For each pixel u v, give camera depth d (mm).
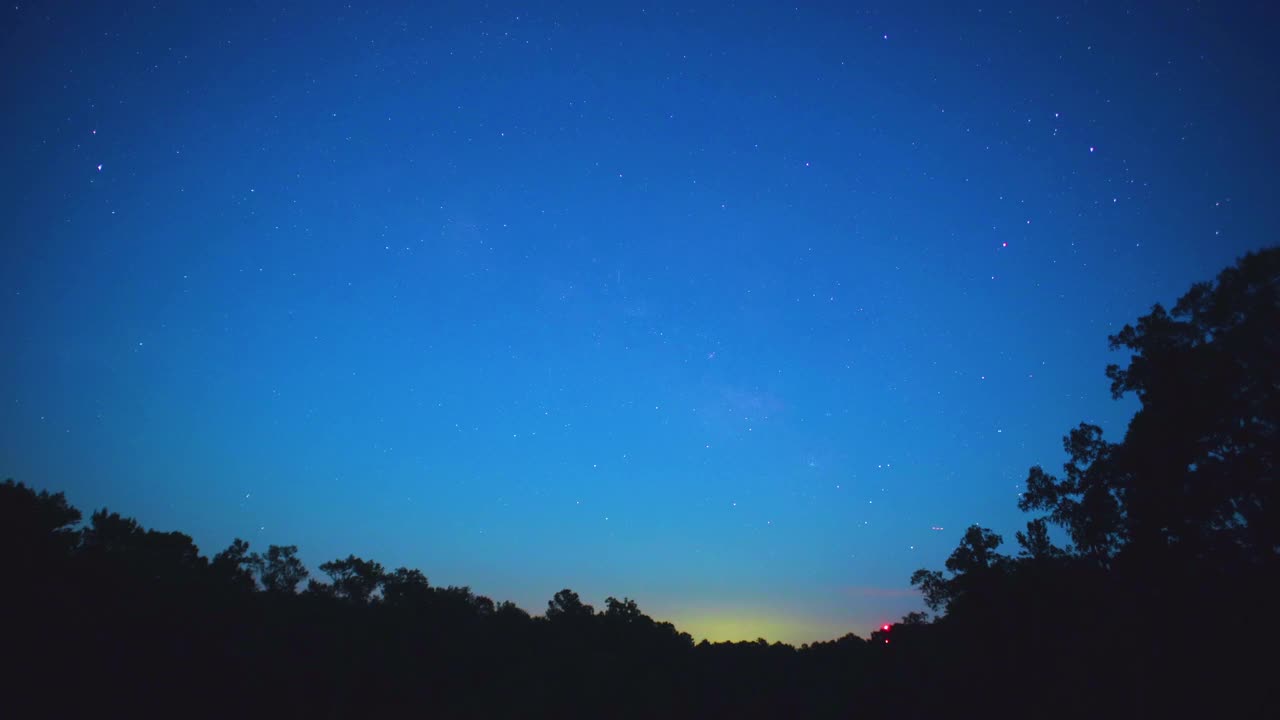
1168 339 22094
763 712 40625
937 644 32594
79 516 28312
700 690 44656
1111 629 21812
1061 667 23766
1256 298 20156
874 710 35000
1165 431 21484
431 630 39281
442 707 33344
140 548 30703
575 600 55125
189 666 25375
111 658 23016
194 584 30516
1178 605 20297
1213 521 20859
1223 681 18484
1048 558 25203
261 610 32750
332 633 33844
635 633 52875
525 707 36031
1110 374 23391
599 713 38156
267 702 26719
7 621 21719
